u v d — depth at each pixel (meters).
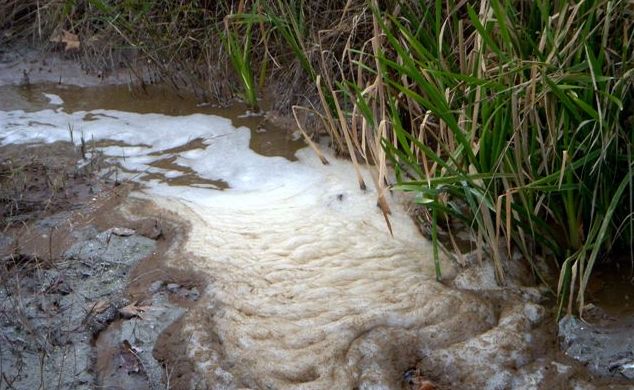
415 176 3.79
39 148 4.20
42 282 3.29
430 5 4.03
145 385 2.87
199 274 3.27
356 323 3.00
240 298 3.13
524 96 3.27
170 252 3.40
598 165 3.20
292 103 4.40
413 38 3.49
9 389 2.81
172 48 4.76
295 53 4.20
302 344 2.95
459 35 3.58
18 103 4.64
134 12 4.81
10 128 4.38
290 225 3.55
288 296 3.15
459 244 3.45
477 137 3.49
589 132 3.25
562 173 3.06
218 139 4.27
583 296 3.13
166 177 3.96
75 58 5.05
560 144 3.35
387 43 4.06
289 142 4.21
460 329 3.03
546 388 2.82
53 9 5.06
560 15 3.28
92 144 4.16
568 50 3.32
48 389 2.83
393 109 3.40
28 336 3.04
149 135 4.33
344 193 3.74
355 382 2.83
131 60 4.95
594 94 3.20
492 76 3.46
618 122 3.18
